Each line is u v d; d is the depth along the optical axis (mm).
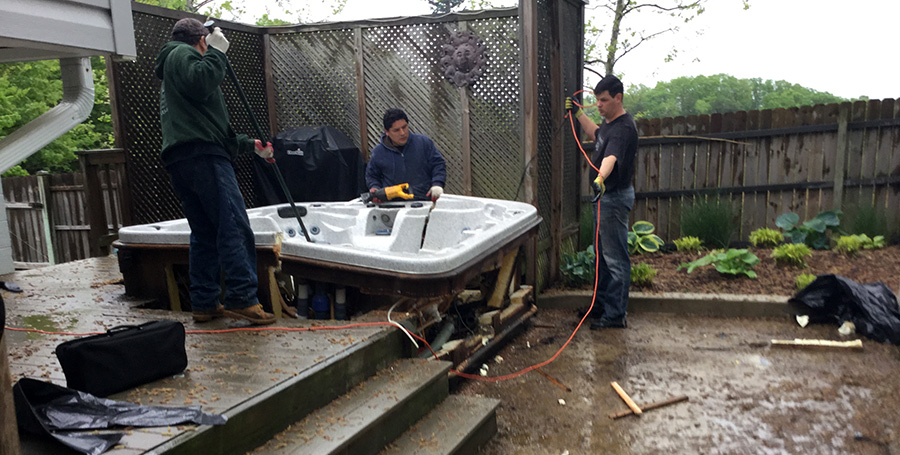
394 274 3189
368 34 6258
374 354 2924
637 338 4539
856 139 6566
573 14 6090
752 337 4457
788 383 3588
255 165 6219
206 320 3258
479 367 4031
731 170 6895
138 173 5465
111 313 3586
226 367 2508
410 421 2770
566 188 6164
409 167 5145
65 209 7914
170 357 2389
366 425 2326
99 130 14930
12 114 11180
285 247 3582
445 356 3541
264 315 3154
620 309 4758
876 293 4438
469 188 5992
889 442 2846
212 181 2959
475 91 5867
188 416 1938
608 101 4441
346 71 6434
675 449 2875
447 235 4609
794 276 5492
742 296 5066
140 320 3406
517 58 5648
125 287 4055
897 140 6469
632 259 6414
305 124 6703
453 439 2643
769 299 4953
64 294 4141
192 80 2771
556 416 3289
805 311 4832
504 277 4566
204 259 3211
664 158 7066
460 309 4223
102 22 3566
